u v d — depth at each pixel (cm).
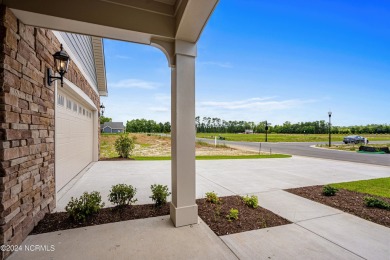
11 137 225
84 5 253
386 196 450
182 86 302
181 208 295
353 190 500
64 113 497
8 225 218
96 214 328
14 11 228
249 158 1158
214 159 1086
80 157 680
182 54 302
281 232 282
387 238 269
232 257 224
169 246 244
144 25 282
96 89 919
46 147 329
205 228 290
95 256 221
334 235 276
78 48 576
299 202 405
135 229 284
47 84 335
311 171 771
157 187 383
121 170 717
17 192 237
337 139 4094
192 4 239
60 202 392
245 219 320
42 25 262
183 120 302
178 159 297
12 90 229
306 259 222
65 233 269
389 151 1592
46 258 216
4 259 210
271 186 531
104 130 5994
